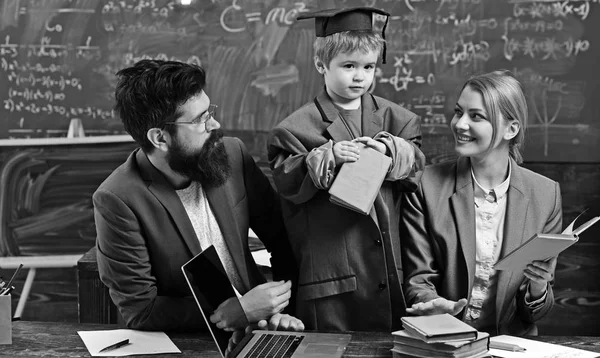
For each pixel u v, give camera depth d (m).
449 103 3.78
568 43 3.69
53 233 3.98
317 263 2.20
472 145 2.14
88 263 2.69
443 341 1.74
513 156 2.29
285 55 3.86
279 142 2.22
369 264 2.18
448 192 2.23
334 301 2.21
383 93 3.83
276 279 2.38
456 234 2.19
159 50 3.92
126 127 2.08
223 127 3.91
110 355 1.90
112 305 2.70
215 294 1.89
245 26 3.87
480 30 3.74
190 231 2.11
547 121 3.73
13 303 4.00
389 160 2.06
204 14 3.88
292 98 3.87
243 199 2.22
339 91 2.20
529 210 2.19
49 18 3.96
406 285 2.20
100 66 3.95
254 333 2.04
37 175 3.96
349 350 1.91
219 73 3.90
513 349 1.89
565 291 3.75
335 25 2.19
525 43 3.72
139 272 2.09
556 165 3.74
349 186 2.02
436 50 3.77
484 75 2.17
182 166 2.08
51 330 2.12
